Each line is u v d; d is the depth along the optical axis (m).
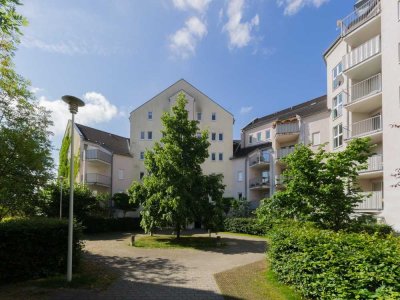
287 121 29.53
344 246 5.96
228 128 37.53
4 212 14.74
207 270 10.68
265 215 10.53
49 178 15.45
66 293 7.63
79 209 25.03
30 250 8.92
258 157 32.47
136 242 18.16
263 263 11.89
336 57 25.03
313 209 9.80
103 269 10.55
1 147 12.73
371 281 4.86
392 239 6.35
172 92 37.75
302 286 7.06
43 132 15.17
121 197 31.47
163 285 8.60
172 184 17.77
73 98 8.88
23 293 7.58
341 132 23.33
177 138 19.64
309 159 10.13
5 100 13.57
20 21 6.63
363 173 18.44
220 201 19.12
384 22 17.78
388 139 16.98
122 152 37.00
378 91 18.17
